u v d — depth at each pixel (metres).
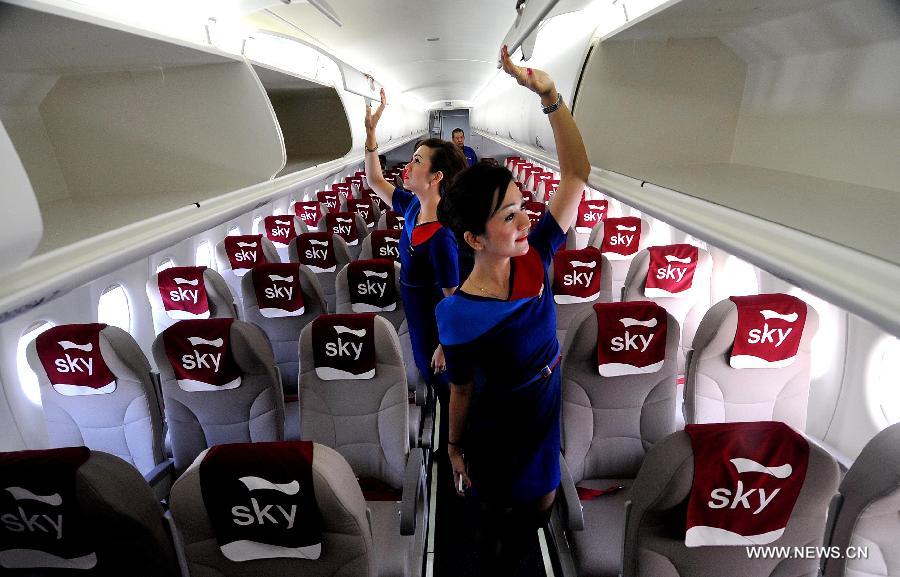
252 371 2.67
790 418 2.71
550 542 3.00
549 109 1.83
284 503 1.40
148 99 2.30
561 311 3.88
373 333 2.46
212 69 2.38
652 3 2.55
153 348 2.60
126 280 3.73
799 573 1.52
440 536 3.14
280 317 3.65
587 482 2.62
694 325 3.80
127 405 2.72
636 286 3.78
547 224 1.82
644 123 2.52
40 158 2.10
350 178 12.27
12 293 0.92
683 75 2.39
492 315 1.71
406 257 3.24
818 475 1.38
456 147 2.95
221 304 3.67
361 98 6.62
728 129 2.43
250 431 2.80
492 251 1.61
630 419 2.54
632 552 1.56
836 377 3.02
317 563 1.50
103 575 1.54
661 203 1.72
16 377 2.79
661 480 1.42
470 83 11.52
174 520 1.43
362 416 2.59
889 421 2.72
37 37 1.44
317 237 4.87
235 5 2.79
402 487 2.61
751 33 2.00
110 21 1.42
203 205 1.91
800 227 1.10
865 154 1.56
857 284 0.87
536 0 2.29
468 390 1.94
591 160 2.58
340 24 4.05
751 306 2.50
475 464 2.14
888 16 1.35
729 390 2.69
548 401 1.95
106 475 1.44
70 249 1.14
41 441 2.97
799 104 1.91
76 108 2.20
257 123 2.48
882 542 1.40
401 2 3.79
